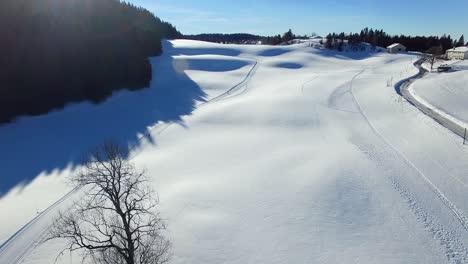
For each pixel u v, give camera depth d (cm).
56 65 5409
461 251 1964
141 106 5884
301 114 4884
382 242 2044
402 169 2961
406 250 1967
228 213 2422
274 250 2030
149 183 2995
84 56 5950
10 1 5075
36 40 5328
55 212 2645
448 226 2186
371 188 2638
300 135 4116
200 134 4397
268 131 4338
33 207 2745
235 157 3503
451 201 2459
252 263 1947
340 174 2839
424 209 2367
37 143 4138
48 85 5206
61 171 3388
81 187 2966
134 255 1773
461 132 3634
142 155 3756
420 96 5244
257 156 3481
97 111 5400
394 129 4000
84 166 3412
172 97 6562
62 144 4122
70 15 6384
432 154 3175
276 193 2638
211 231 2230
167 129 4634
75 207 2677
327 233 2142
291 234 2153
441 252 1955
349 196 2536
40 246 2270
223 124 4728
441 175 2802
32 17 5394
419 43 17550
